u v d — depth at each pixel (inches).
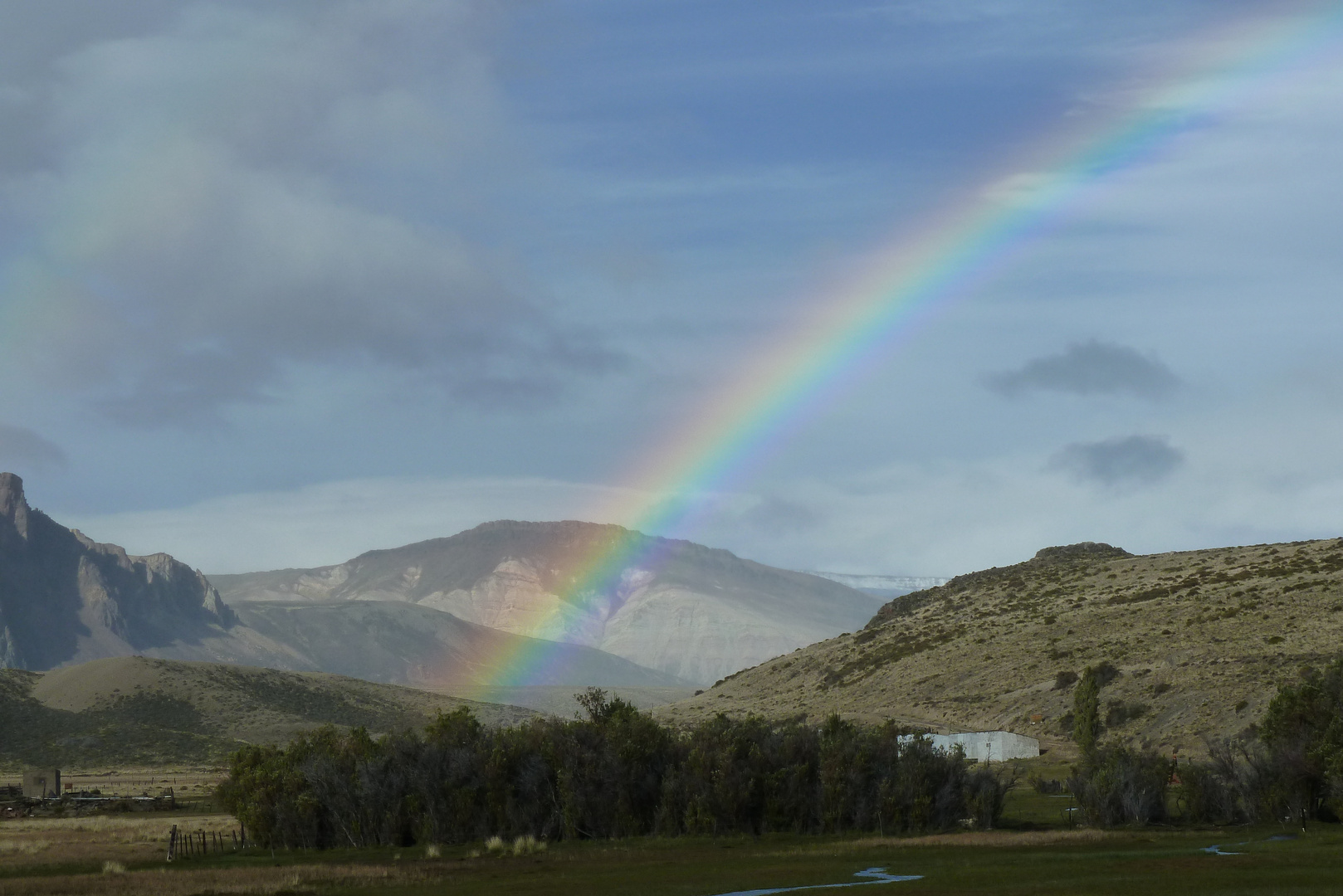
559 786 3316.9
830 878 2282.2
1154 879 2110.0
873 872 2352.4
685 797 3331.7
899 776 3336.6
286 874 2468.0
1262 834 2979.8
